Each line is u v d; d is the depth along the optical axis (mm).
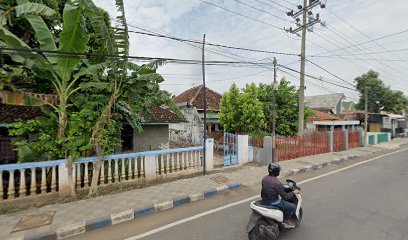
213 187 6633
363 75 32750
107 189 6336
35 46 8055
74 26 5293
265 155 10078
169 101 7496
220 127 18734
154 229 4320
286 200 4254
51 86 7172
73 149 5727
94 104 5941
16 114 7188
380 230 4238
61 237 4051
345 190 6715
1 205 5031
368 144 19281
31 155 5754
